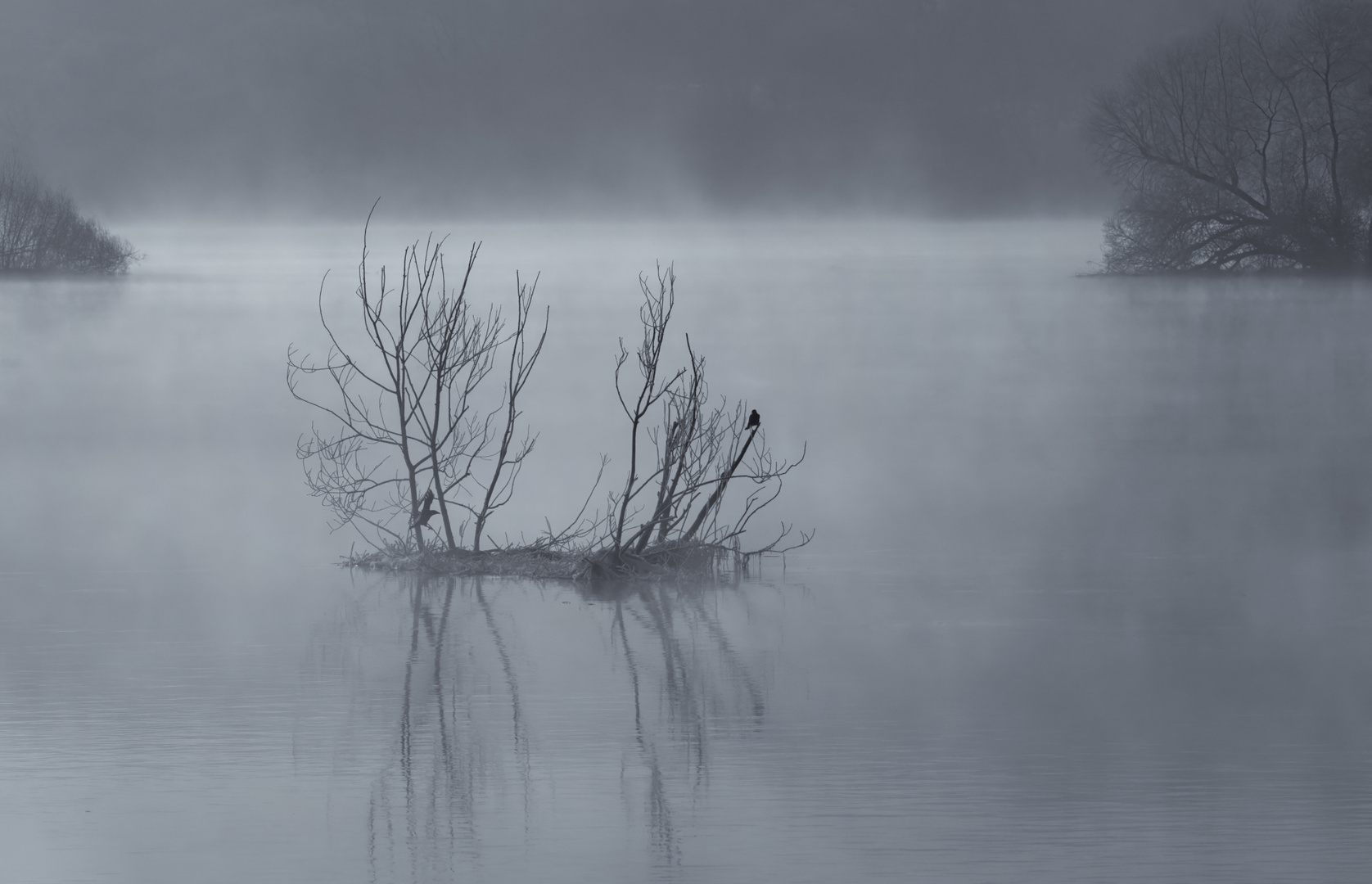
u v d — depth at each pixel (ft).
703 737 88.94
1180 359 386.52
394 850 72.13
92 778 82.17
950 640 113.70
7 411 285.23
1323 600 127.75
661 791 79.92
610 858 71.15
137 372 361.10
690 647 111.55
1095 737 88.94
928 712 93.97
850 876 68.95
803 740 88.33
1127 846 71.97
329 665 106.01
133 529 167.32
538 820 75.92
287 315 555.28
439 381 149.79
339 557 150.51
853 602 127.54
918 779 81.41
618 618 121.70
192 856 71.56
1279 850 71.41
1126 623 119.34
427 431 152.15
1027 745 87.30
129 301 630.74
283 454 225.76
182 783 81.30
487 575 140.97
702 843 72.79
